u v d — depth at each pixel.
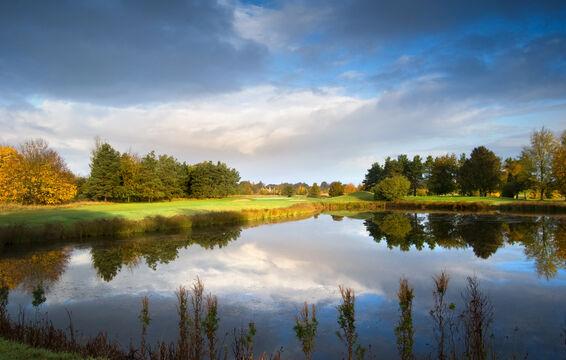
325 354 8.15
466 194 80.75
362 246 23.75
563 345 8.44
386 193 71.31
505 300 12.05
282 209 48.81
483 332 9.20
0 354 6.34
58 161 58.62
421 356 7.86
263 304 11.89
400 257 20.02
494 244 24.25
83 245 23.25
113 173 58.53
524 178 60.34
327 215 51.91
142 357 7.05
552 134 56.47
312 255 20.64
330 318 10.61
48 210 37.50
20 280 14.87
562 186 51.59
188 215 36.41
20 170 43.81
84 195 61.59
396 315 10.77
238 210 43.31
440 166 80.88
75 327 9.66
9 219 27.78
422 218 45.00
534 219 40.41
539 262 18.47
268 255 20.56
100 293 13.04
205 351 7.69
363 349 6.83
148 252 21.23
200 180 80.00
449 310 10.98
